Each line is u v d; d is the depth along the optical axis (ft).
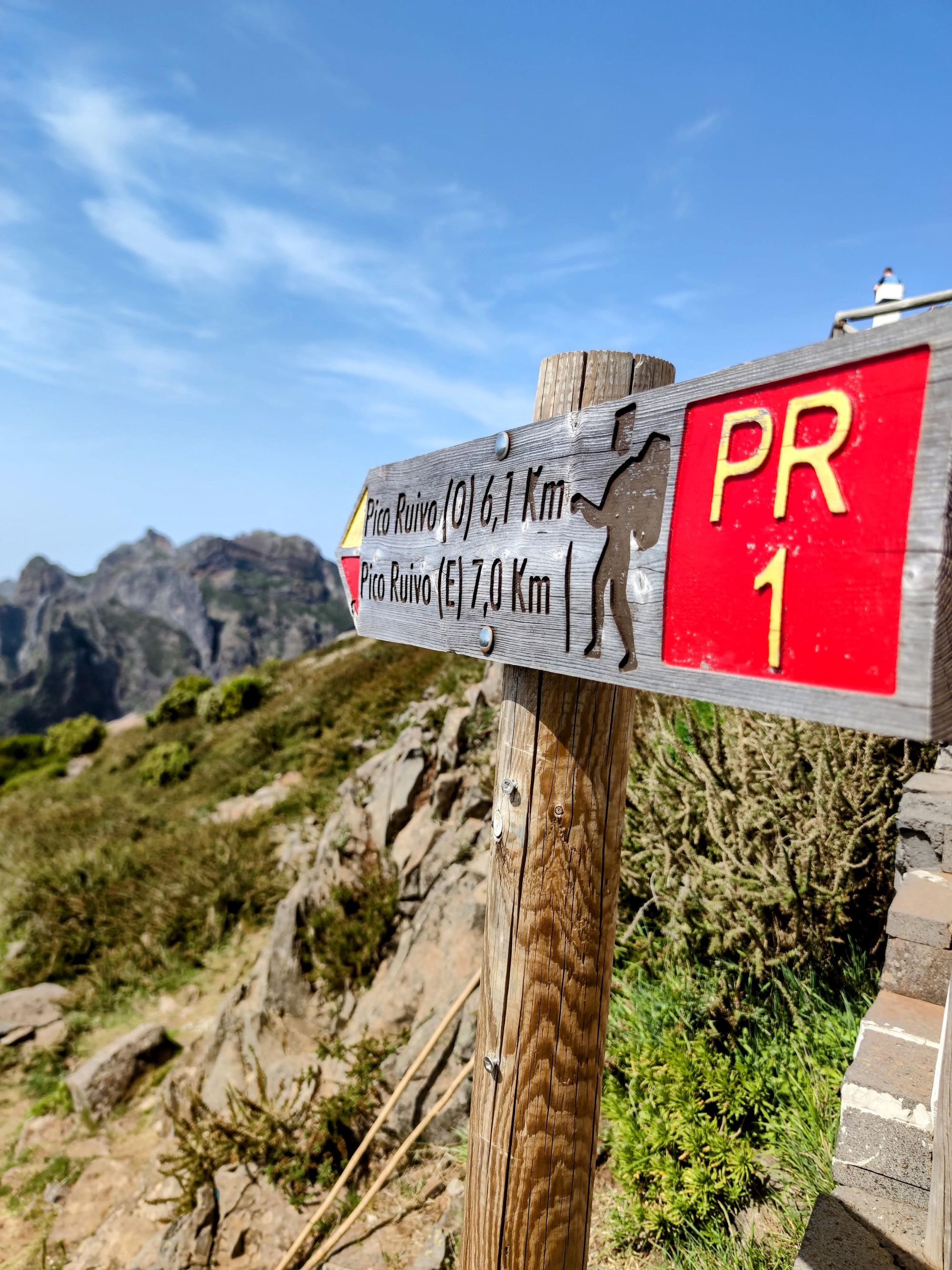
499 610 4.44
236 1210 11.09
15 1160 14.90
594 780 4.29
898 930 6.59
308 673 57.93
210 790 36.35
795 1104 7.38
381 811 17.83
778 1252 6.28
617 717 4.30
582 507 3.75
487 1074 4.62
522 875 4.40
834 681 2.52
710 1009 8.79
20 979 22.11
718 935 9.23
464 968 12.59
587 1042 4.49
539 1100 4.43
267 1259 10.31
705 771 9.55
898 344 2.33
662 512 3.25
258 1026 14.97
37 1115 16.16
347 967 14.96
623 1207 7.63
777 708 2.70
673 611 3.18
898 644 2.31
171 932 22.21
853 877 8.81
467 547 4.82
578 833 4.31
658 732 11.14
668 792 10.38
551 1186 4.49
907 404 2.32
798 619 2.65
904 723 2.26
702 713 12.88
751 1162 7.09
